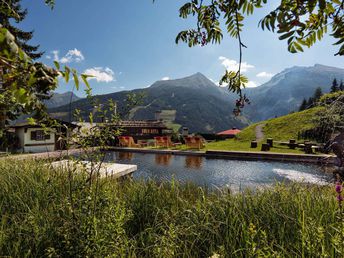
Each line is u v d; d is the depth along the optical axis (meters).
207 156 17.50
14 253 2.03
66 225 2.15
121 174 6.14
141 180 4.25
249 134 27.81
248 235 1.95
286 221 2.29
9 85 0.69
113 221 2.16
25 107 0.73
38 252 2.07
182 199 3.42
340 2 0.94
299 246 1.91
